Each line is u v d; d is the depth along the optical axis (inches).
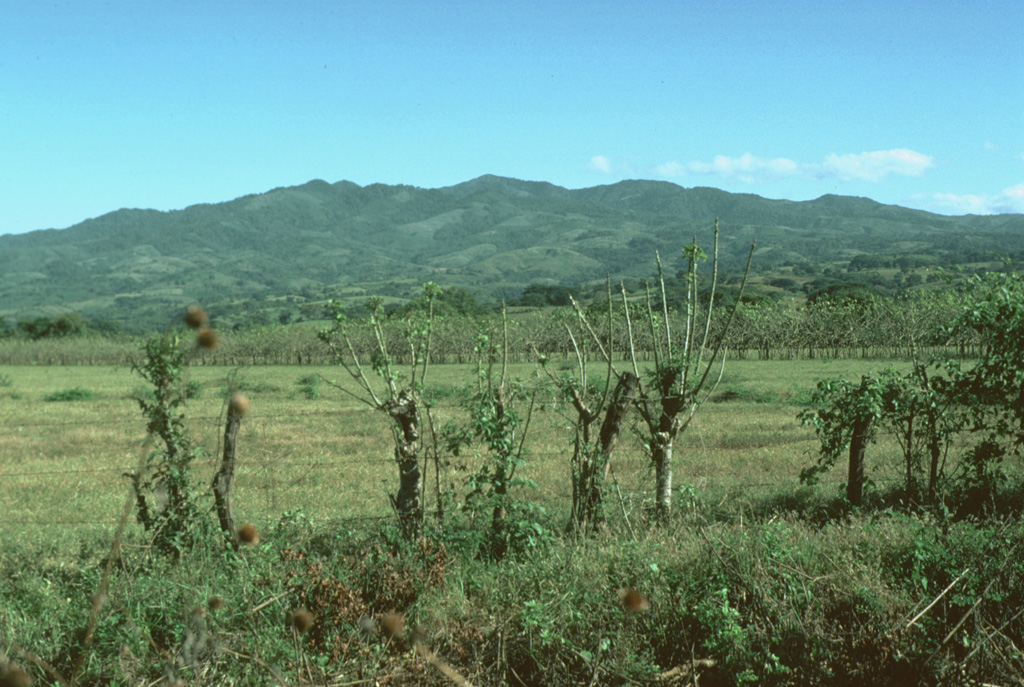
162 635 187.2
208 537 237.3
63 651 184.2
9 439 668.7
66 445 637.9
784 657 174.2
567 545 242.5
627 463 442.3
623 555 222.2
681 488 285.3
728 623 178.5
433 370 1568.7
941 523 237.9
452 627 191.9
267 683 158.7
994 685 167.9
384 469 494.3
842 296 1953.7
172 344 231.6
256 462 503.8
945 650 181.0
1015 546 198.7
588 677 178.2
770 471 459.5
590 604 195.5
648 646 188.1
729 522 284.2
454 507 282.0
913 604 192.7
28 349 2701.8
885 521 247.6
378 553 214.8
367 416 773.3
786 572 203.6
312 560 215.5
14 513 385.1
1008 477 350.3
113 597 185.6
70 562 271.9
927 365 328.2
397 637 171.2
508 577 218.2
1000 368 312.3
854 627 188.5
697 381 297.9
